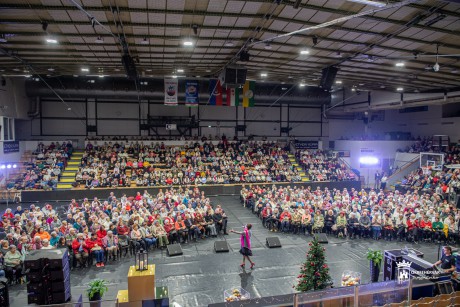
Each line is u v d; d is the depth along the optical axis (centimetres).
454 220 1575
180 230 1501
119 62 1916
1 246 1165
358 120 3806
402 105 2827
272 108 3588
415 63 1778
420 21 1198
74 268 1234
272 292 1046
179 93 2647
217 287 1074
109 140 3033
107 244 1292
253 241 1542
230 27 1329
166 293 926
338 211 1742
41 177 2484
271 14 1188
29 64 1936
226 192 2675
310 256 938
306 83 2619
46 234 1326
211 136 3366
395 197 2011
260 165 2967
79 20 1223
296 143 3569
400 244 1529
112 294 1034
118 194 2455
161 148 3025
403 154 3272
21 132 2994
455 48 1495
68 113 3105
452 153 2836
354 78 2242
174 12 1163
